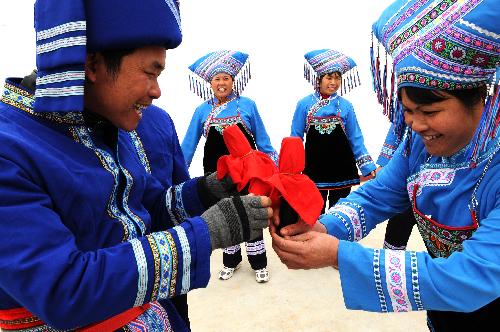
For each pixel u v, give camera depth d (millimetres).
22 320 789
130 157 968
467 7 709
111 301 674
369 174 3293
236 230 780
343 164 3320
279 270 2920
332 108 3273
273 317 2363
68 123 800
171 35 730
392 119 1032
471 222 881
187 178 1286
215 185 1040
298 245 903
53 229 658
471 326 1003
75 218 751
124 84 737
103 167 827
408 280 808
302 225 957
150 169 1122
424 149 1020
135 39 692
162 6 713
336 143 3287
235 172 985
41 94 680
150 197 1089
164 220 1105
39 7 666
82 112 813
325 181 3316
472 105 808
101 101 765
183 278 740
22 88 772
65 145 781
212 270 2973
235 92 3092
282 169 987
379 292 844
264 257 2746
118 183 856
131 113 799
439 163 947
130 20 684
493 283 752
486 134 783
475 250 783
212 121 3020
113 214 839
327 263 904
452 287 774
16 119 748
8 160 656
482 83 771
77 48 636
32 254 632
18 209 637
